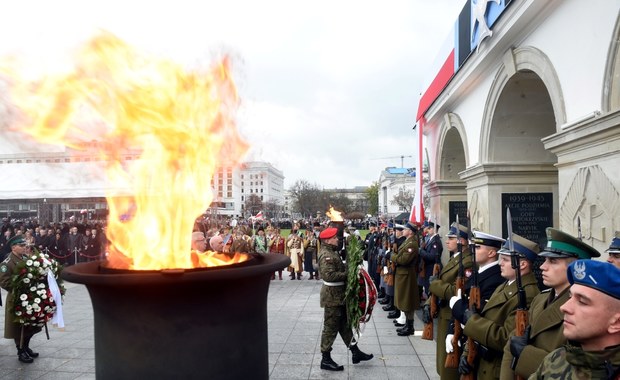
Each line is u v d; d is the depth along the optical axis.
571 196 5.30
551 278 2.59
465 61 8.52
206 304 1.92
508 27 6.53
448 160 12.48
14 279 5.85
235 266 2.10
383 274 9.02
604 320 1.68
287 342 6.78
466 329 3.27
